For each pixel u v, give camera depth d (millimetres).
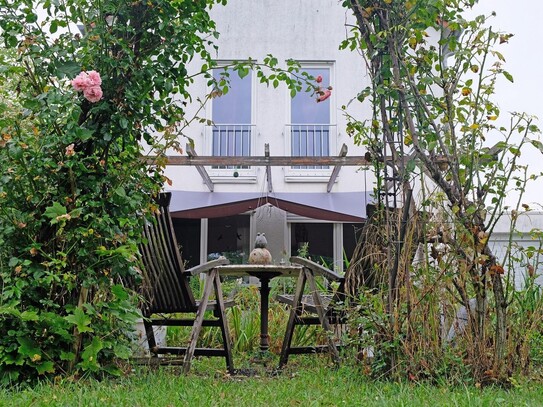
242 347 5191
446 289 3328
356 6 3570
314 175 11180
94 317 3359
